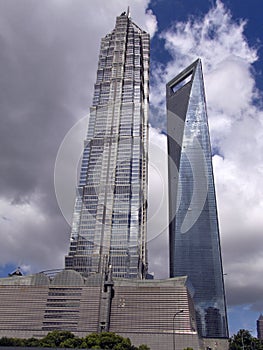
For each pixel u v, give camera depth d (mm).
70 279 164750
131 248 196000
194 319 164750
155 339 143000
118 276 190625
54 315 155500
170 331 144750
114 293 158750
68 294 160500
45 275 168125
